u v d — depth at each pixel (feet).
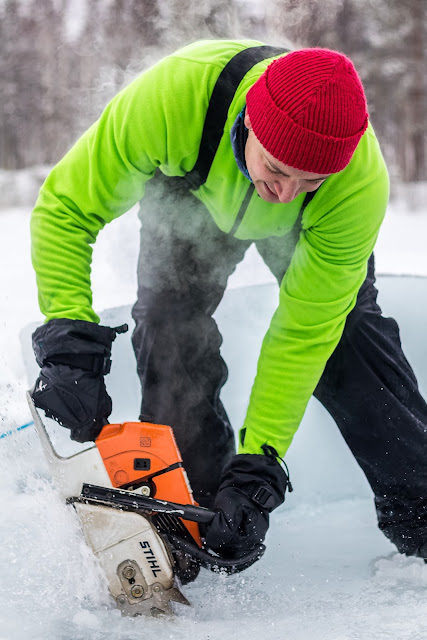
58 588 4.94
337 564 5.75
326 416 7.79
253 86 4.17
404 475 5.46
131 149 4.60
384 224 37.09
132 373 7.61
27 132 96.32
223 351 8.12
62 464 4.52
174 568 4.72
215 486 5.71
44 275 4.73
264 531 4.73
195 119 4.49
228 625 4.61
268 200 4.36
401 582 5.29
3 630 4.45
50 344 4.53
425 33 75.36
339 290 4.75
